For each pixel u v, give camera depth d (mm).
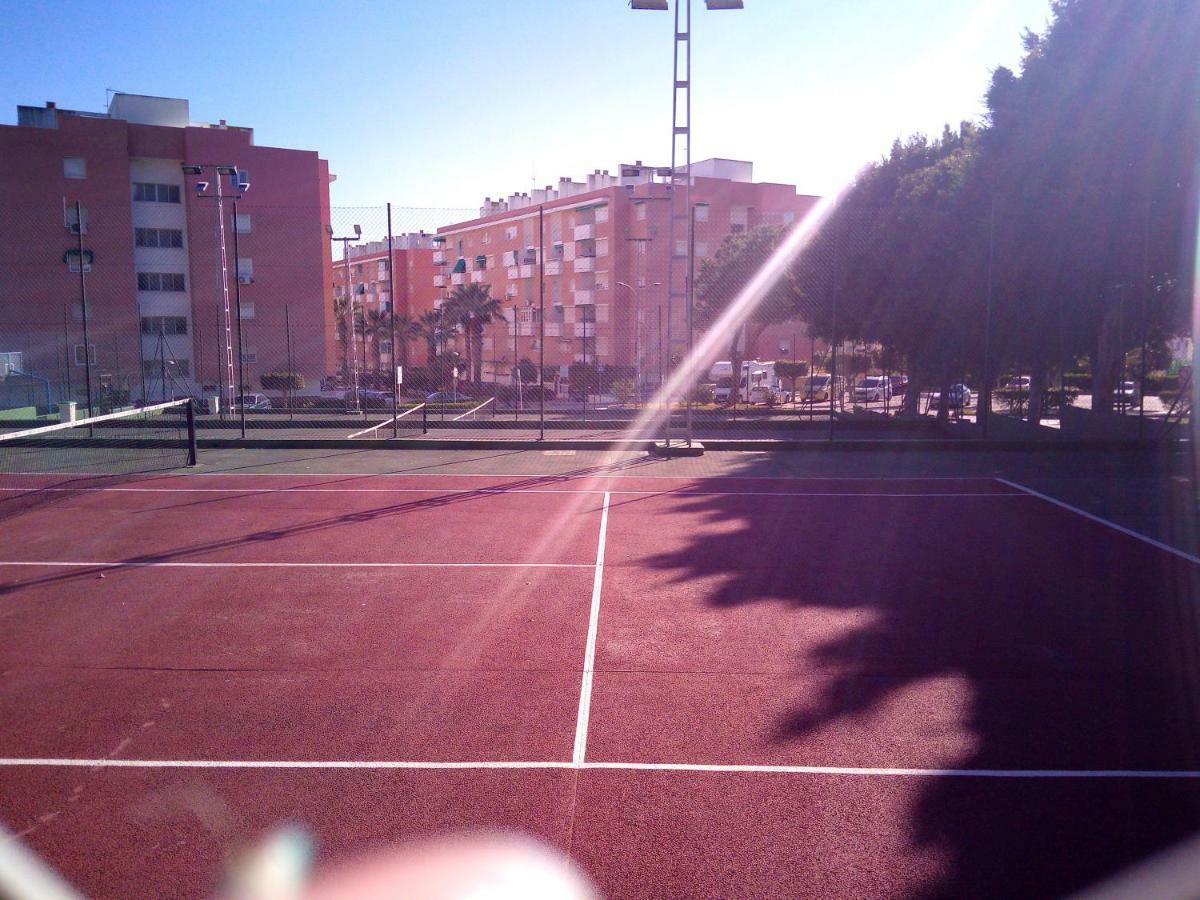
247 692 6305
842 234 29531
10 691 6355
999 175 22078
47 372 37125
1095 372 24672
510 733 5605
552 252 50094
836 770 5082
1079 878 4055
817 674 6594
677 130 17250
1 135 37156
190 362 39438
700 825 4512
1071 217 20781
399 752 5352
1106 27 20203
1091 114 20328
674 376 28844
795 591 8828
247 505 13406
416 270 57000
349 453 19344
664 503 13570
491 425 24500
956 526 11883
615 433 23797
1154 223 19969
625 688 6332
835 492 14562
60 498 14023
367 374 42188
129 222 38906
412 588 8961
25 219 37438
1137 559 10055
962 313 22969
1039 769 5086
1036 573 9477
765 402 37906
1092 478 15961
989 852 4266
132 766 5199
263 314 40500
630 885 4023
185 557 10250
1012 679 6484
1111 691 6246
